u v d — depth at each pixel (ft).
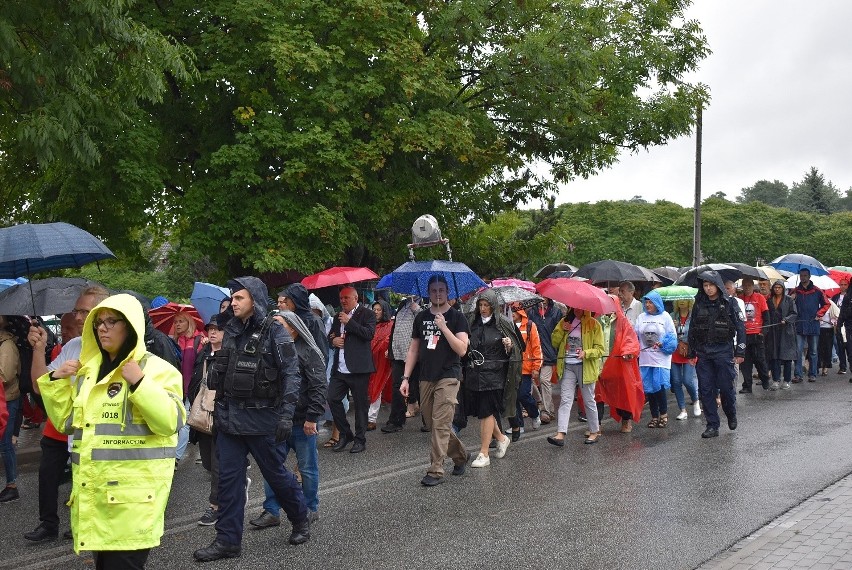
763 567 18.33
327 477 28.94
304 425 22.08
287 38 50.75
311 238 52.08
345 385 33.73
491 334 30.37
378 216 54.19
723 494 25.40
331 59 52.49
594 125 65.82
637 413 36.09
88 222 53.88
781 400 45.80
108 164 48.34
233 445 20.06
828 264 294.66
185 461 32.71
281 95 53.31
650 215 299.17
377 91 52.13
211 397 23.31
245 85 51.47
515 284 43.06
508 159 65.51
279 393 19.89
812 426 37.14
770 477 27.48
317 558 19.98
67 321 22.82
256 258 50.26
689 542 20.75
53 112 36.70
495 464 30.66
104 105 41.68
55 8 35.88
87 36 36.35
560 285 33.96
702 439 34.83
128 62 39.58
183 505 25.73
